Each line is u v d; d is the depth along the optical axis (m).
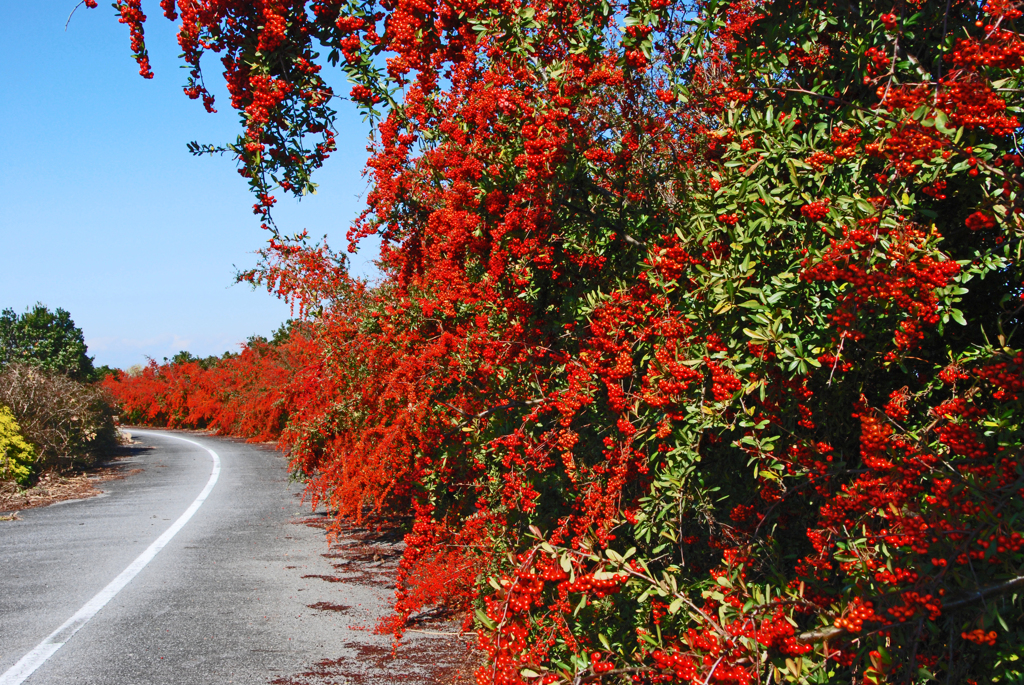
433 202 5.95
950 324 3.30
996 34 2.76
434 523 5.93
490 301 4.96
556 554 3.15
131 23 5.18
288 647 5.25
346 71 5.00
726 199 3.37
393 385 6.58
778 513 3.57
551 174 4.15
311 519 11.15
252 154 5.44
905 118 2.63
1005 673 2.80
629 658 3.58
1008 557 2.64
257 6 5.21
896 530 2.71
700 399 3.45
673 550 4.00
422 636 5.56
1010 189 2.83
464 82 4.73
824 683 2.83
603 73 3.99
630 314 3.95
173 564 8.02
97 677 4.62
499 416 5.41
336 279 10.55
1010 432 2.72
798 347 2.96
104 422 24.92
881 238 2.64
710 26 3.72
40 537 9.70
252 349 34.44
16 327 38.84
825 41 3.72
